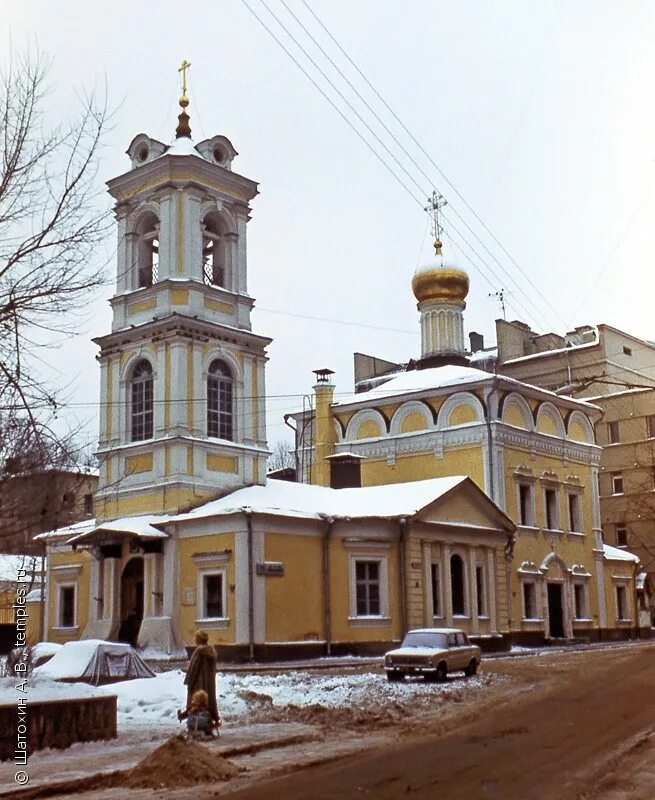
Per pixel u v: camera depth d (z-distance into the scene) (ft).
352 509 123.54
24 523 38.22
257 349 135.85
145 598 119.65
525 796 34.53
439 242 183.01
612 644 153.99
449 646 85.76
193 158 131.03
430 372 170.50
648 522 199.00
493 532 136.56
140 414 129.90
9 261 42.88
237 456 130.31
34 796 37.01
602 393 211.82
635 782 36.83
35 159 44.06
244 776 40.55
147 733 53.72
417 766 41.45
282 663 107.34
